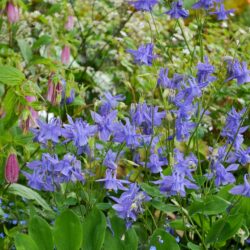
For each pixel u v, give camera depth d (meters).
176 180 1.11
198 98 1.27
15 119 1.33
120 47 1.84
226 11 1.33
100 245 1.09
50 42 1.63
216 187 1.27
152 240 1.12
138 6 1.31
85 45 1.90
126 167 1.41
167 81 1.22
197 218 1.23
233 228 1.16
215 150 1.18
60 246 1.09
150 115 1.20
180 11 1.32
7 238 1.19
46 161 1.16
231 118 1.24
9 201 1.34
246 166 1.50
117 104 1.20
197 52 1.79
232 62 1.22
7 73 1.25
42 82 1.61
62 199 1.23
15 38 1.71
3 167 1.30
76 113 1.41
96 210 1.11
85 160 1.17
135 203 1.12
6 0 1.48
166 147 1.28
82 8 2.04
